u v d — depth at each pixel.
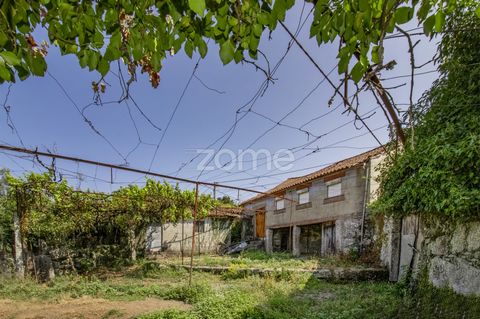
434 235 5.52
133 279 10.82
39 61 1.83
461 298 4.42
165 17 1.73
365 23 1.52
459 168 4.49
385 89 2.04
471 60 4.92
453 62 4.64
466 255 4.44
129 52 1.93
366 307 6.02
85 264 13.24
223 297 6.93
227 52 1.77
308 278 9.12
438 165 4.84
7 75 1.41
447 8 1.52
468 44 5.00
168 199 13.27
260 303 6.55
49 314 6.51
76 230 14.64
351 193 12.05
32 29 1.85
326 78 2.13
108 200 12.52
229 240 20.02
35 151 5.20
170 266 12.34
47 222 12.67
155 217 15.09
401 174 6.10
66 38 1.83
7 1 1.57
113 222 15.13
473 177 4.29
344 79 1.93
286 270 9.70
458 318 4.27
